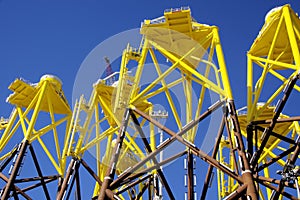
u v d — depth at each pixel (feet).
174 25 85.10
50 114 117.91
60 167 112.98
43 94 114.62
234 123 68.28
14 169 97.40
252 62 90.74
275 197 80.02
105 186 66.49
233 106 70.33
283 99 75.00
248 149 82.17
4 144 113.60
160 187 96.68
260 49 92.22
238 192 58.90
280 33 86.89
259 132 107.96
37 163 107.86
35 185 111.86
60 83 122.62
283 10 80.64
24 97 121.80
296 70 74.54
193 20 88.22
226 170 63.72
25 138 103.50
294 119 75.51
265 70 83.51
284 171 75.15
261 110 85.15
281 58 93.40
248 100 84.89
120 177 68.28
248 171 61.62
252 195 57.72
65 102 126.21
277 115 77.05
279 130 108.17
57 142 116.67
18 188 105.09
